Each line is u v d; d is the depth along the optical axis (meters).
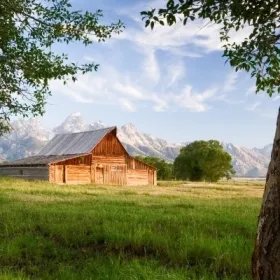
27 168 59.34
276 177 4.05
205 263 7.39
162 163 115.69
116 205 19.39
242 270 6.82
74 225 11.05
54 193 29.67
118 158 61.25
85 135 64.25
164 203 21.70
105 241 9.37
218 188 53.31
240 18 7.60
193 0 6.86
